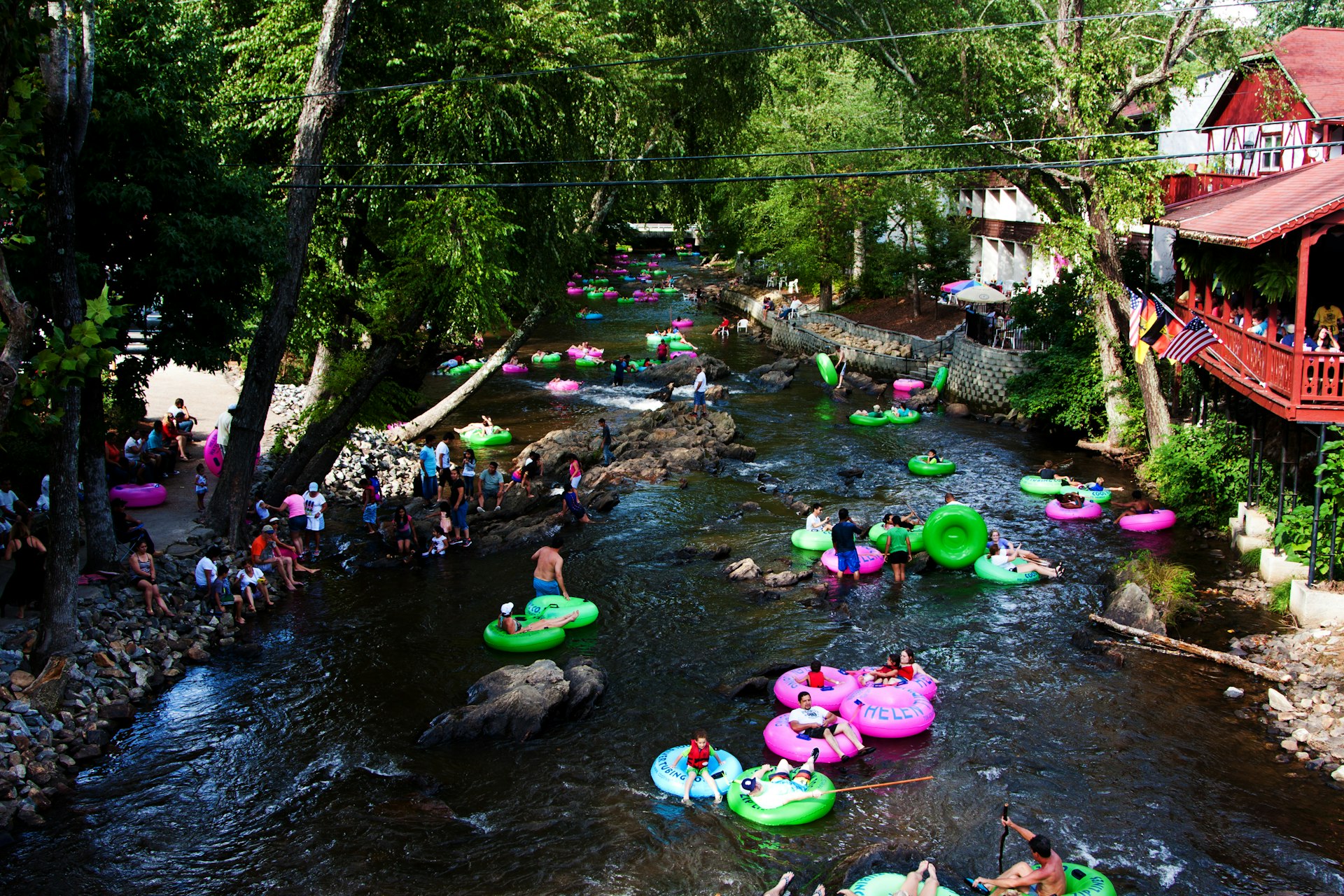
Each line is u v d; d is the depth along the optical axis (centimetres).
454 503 2333
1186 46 2466
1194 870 1141
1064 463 2895
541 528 2362
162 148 1722
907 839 1218
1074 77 2486
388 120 2334
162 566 1939
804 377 4341
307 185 2009
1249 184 2472
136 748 1451
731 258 7738
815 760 1371
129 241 1766
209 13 2234
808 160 4766
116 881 1161
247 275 1839
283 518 2353
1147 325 2211
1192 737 1423
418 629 1858
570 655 1744
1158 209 2495
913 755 1403
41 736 1391
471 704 1555
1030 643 1744
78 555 1598
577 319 5844
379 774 1387
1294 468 1952
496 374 4381
